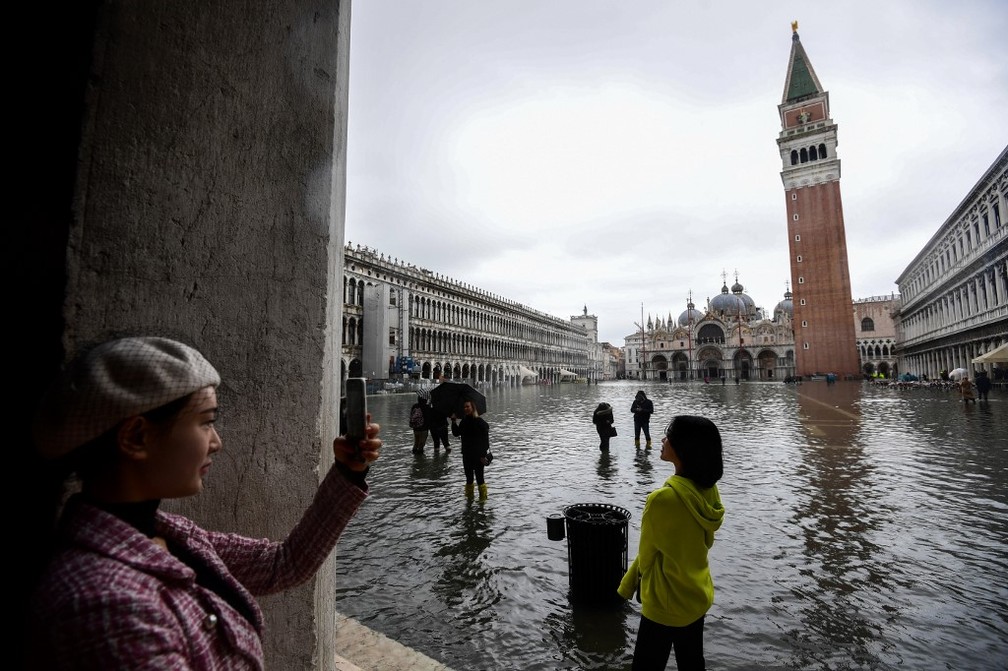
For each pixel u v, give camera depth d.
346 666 3.43
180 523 1.26
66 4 1.65
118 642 0.83
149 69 1.81
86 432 1.03
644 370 109.88
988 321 36.06
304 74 2.50
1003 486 8.79
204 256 1.98
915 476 9.64
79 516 1.01
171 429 1.11
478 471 8.53
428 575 5.46
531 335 93.62
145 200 1.77
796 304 71.38
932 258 52.94
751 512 7.53
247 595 1.28
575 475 10.10
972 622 4.36
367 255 51.12
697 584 2.58
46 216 1.54
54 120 1.59
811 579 5.25
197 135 1.97
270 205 2.27
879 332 99.25
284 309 2.33
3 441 1.43
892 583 5.12
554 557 5.92
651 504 2.67
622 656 3.91
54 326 1.51
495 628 4.35
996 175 34.16
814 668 3.76
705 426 2.68
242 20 2.19
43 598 0.88
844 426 17.44
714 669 3.75
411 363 52.25
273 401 2.25
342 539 6.57
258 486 2.16
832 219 70.12
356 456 1.53
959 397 31.53
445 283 64.94
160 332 1.80
